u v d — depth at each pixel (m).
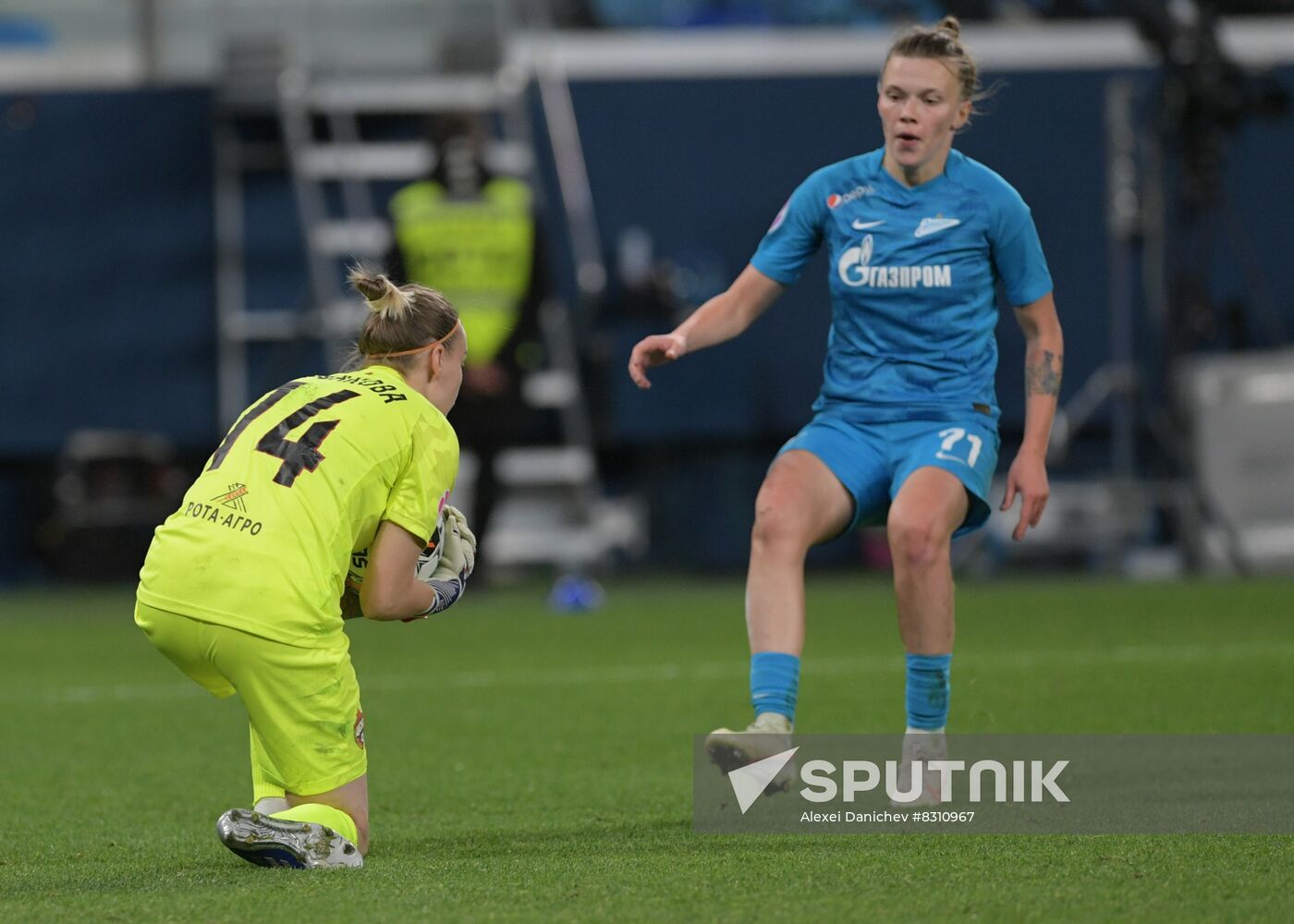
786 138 54.62
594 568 52.59
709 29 59.34
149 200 53.69
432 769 18.84
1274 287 53.44
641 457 54.59
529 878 12.02
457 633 36.19
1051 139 54.06
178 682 28.81
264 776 14.07
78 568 52.03
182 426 52.88
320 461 13.35
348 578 14.05
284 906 11.07
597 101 54.84
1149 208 48.84
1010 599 41.09
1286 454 48.53
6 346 52.34
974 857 12.54
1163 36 48.03
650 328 52.88
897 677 26.31
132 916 10.91
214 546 13.10
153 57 57.00
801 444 16.31
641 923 10.36
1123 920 10.26
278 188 54.88
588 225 53.62
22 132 53.53
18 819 15.92
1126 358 49.31
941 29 16.28
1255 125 53.94
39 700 26.17
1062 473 52.69
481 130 50.28
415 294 14.46
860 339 16.44
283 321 53.03
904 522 15.55
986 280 16.38
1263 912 10.44
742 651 31.28
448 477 14.00
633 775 18.06
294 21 61.75
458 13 61.22
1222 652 28.64
